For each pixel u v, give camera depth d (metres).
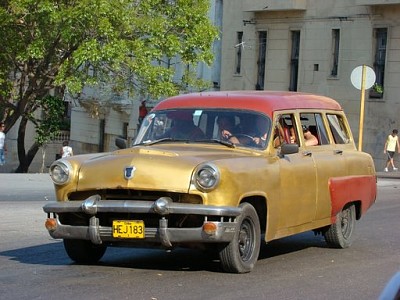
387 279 10.53
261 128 11.16
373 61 40.28
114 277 10.06
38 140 38.34
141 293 9.10
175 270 10.59
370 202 14.02
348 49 41.16
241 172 10.03
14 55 31.88
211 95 11.78
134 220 9.86
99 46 29.75
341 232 13.05
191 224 9.90
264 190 10.51
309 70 42.81
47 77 32.97
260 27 44.91
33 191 22.67
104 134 51.91
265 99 11.56
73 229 10.20
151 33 30.86
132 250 12.44
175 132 11.37
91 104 38.41
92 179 10.14
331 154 12.63
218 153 10.60
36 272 10.36
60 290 9.23
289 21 43.53
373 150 40.19
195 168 9.82
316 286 9.90
